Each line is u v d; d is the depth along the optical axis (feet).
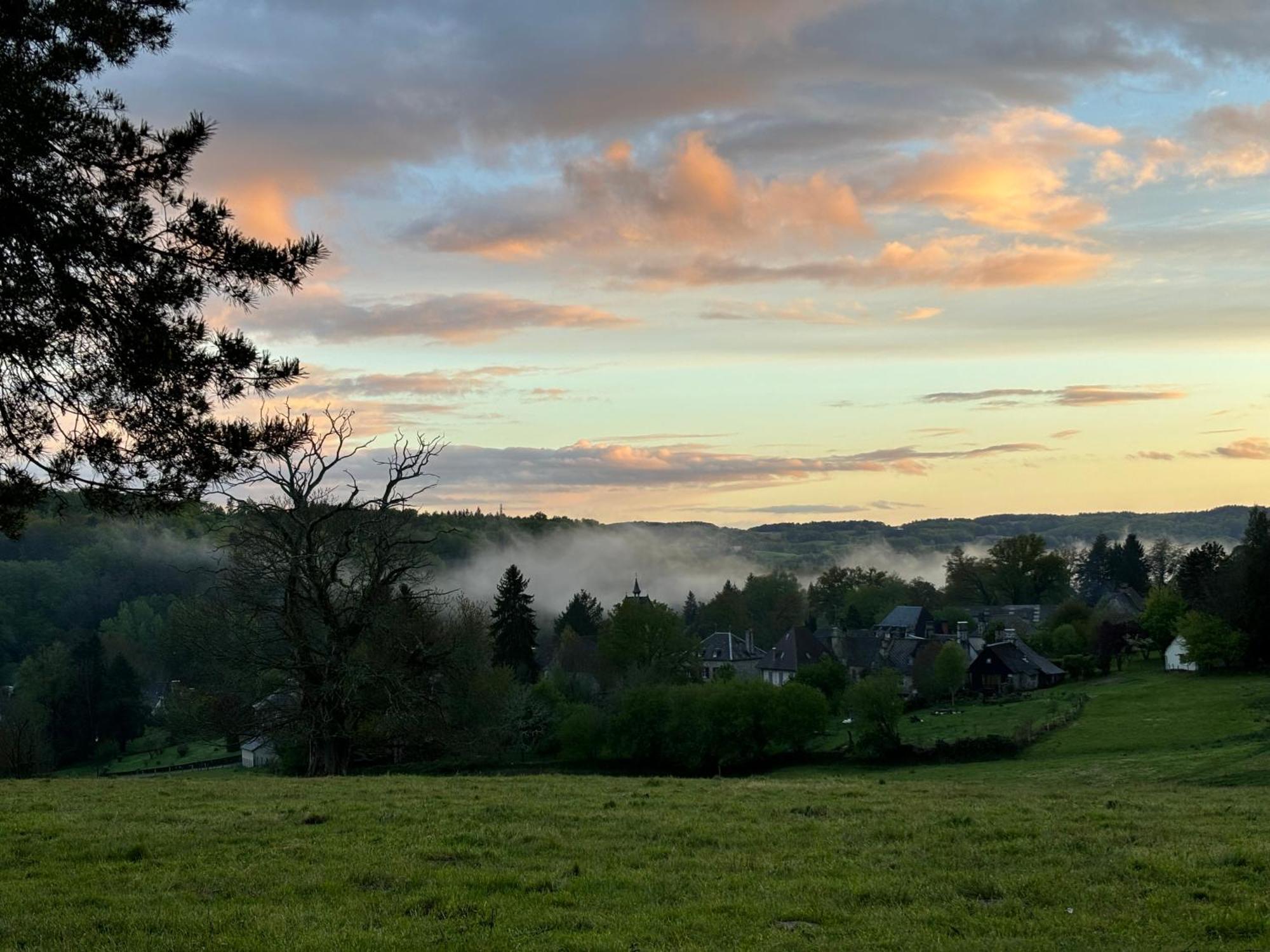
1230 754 190.19
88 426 51.49
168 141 49.80
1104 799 86.69
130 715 367.04
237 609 145.89
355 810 76.33
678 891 52.34
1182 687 307.58
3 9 46.80
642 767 262.88
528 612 360.07
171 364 48.19
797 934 45.34
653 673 338.54
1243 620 334.65
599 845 62.95
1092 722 259.19
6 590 511.81
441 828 68.49
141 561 577.02
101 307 48.44
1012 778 195.21
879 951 42.93
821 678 342.44
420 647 154.51
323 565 146.10
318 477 144.97
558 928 46.21
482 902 49.93
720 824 69.92
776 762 258.98
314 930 45.52
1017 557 602.44
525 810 76.28
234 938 44.09
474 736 175.63
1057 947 43.57
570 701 327.26
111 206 48.83
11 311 46.96
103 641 447.01
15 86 45.16
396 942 43.70
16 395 49.93
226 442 51.19
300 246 50.52
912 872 56.13
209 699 156.25
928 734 274.98
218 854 60.85
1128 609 548.31
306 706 145.59
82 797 89.15
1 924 46.44
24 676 386.93
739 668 502.38
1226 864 56.80
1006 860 58.65
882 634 510.99
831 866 57.36
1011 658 385.29
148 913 48.01
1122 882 53.67
